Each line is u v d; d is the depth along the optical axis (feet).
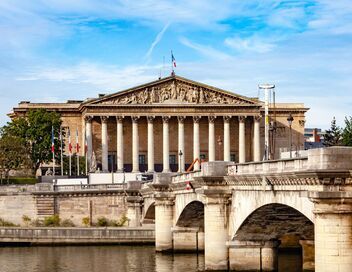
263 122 648.79
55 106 655.76
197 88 627.46
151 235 349.82
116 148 638.12
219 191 210.18
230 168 205.67
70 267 270.46
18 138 548.72
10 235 356.59
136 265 266.36
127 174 498.69
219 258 210.59
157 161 643.86
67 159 595.88
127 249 328.70
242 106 627.46
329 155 136.67
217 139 642.22
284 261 250.98
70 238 353.92
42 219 426.10
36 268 270.46
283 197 161.27
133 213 408.26
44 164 608.19
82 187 434.30
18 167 533.14
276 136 650.02
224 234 211.00
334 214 136.67
